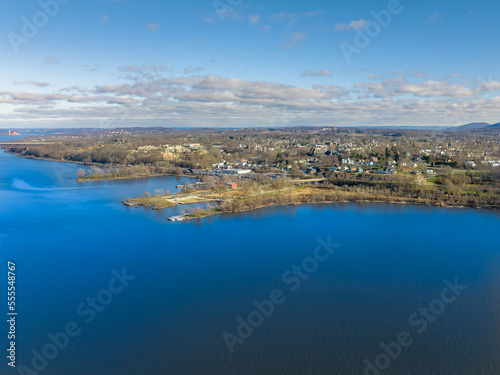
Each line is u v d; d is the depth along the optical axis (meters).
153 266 132.75
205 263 135.75
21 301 107.25
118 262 135.75
